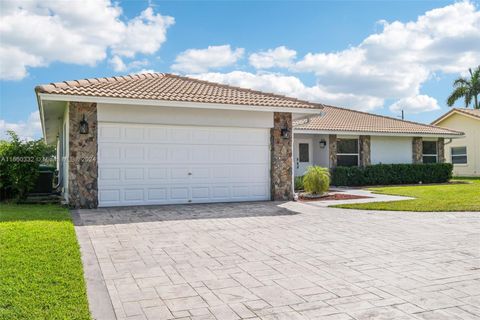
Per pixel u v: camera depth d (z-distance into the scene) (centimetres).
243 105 1173
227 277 479
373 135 2061
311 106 1266
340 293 423
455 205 1120
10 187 1177
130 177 1100
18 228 709
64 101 1046
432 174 2161
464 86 3716
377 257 576
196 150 1177
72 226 760
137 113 1094
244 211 1030
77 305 370
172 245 646
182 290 433
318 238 708
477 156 2722
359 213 1009
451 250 619
